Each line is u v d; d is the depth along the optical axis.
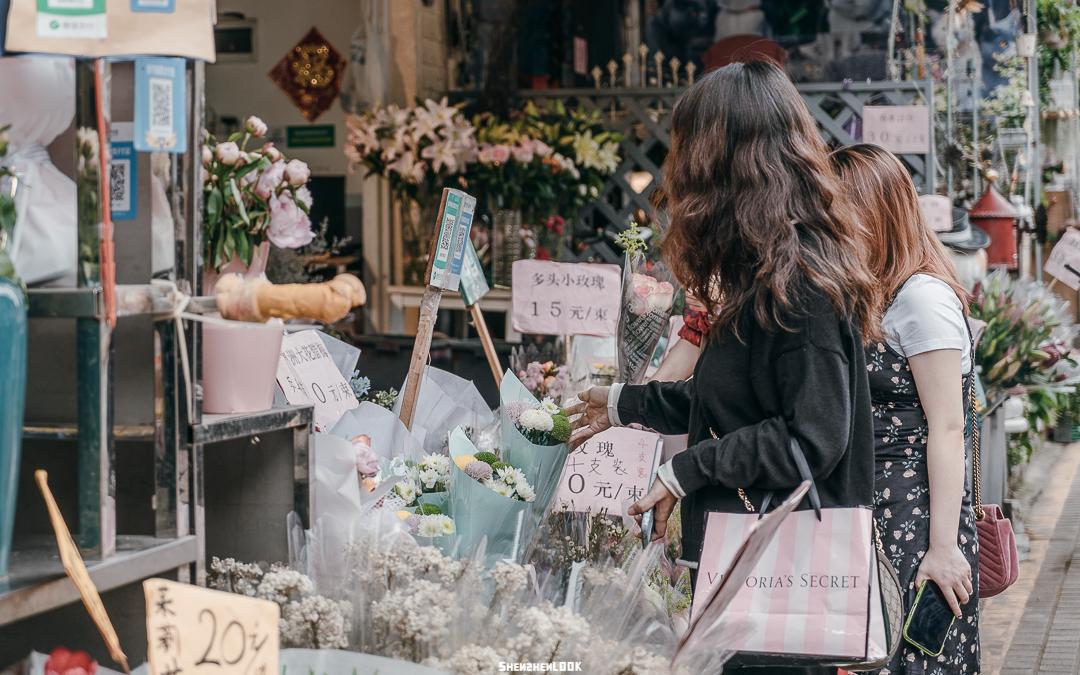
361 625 1.76
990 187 7.45
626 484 2.79
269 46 7.44
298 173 2.35
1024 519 6.95
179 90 1.48
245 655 1.37
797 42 8.59
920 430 2.35
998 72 8.47
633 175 6.80
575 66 7.83
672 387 2.43
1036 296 5.62
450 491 2.35
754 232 1.97
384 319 7.16
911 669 2.31
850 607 1.96
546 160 5.92
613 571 1.97
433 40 7.03
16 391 1.31
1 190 1.50
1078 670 4.28
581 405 2.65
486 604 1.88
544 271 3.89
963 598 2.28
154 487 1.67
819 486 2.03
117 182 1.57
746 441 1.99
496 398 5.75
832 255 1.97
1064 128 10.64
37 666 1.40
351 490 1.93
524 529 2.28
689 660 1.79
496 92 6.52
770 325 1.97
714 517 2.07
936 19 8.30
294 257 4.36
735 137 2.03
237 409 1.78
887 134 6.34
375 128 6.04
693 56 8.73
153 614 1.29
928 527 2.33
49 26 1.38
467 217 2.79
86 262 1.41
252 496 1.91
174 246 1.57
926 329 2.31
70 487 1.80
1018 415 6.55
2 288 1.29
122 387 1.72
